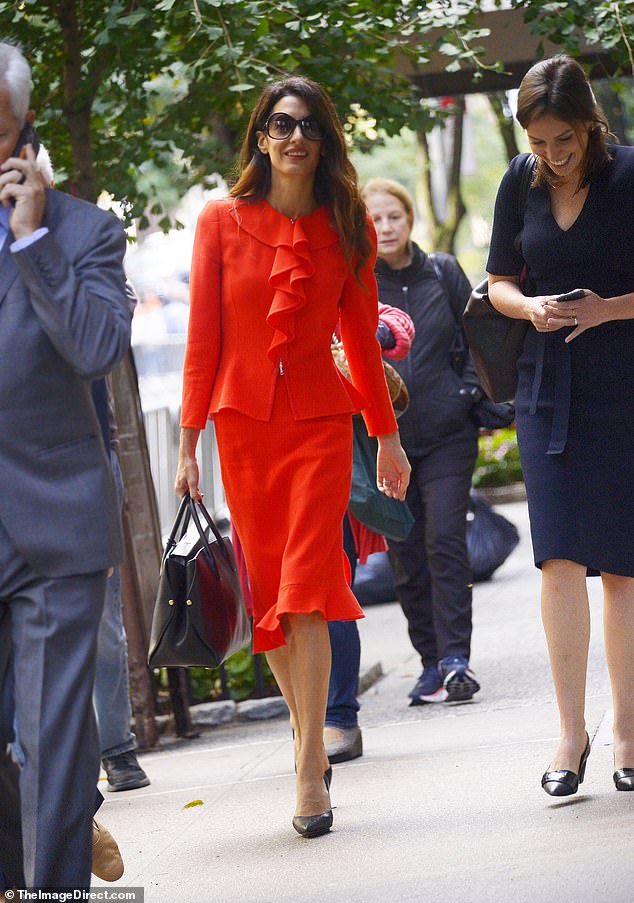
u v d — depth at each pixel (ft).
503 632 109.60
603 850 46.65
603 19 82.28
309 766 55.11
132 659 83.87
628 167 53.83
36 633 38.91
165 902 48.01
